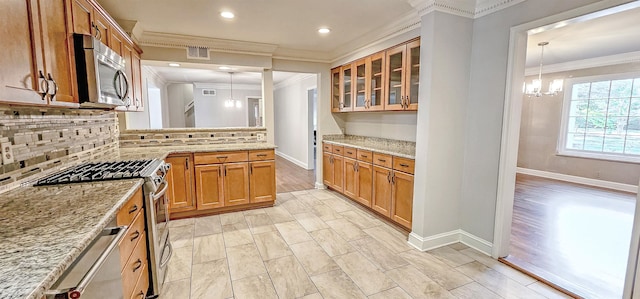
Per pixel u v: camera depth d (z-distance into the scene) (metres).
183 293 2.03
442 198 2.70
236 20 3.03
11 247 0.88
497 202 2.46
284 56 4.32
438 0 2.39
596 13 1.83
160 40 3.50
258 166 3.75
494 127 2.46
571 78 5.41
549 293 2.03
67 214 1.18
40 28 1.30
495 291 2.05
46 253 0.84
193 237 2.94
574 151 5.48
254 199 3.77
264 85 4.21
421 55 2.58
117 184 1.66
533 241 2.87
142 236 1.80
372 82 3.70
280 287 2.10
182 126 8.78
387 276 2.24
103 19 2.12
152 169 2.05
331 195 4.46
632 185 4.79
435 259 2.50
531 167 6.12
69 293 0.80
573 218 3.54
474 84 2.62
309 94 6.43
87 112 2.45
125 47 2.66
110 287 1.20
